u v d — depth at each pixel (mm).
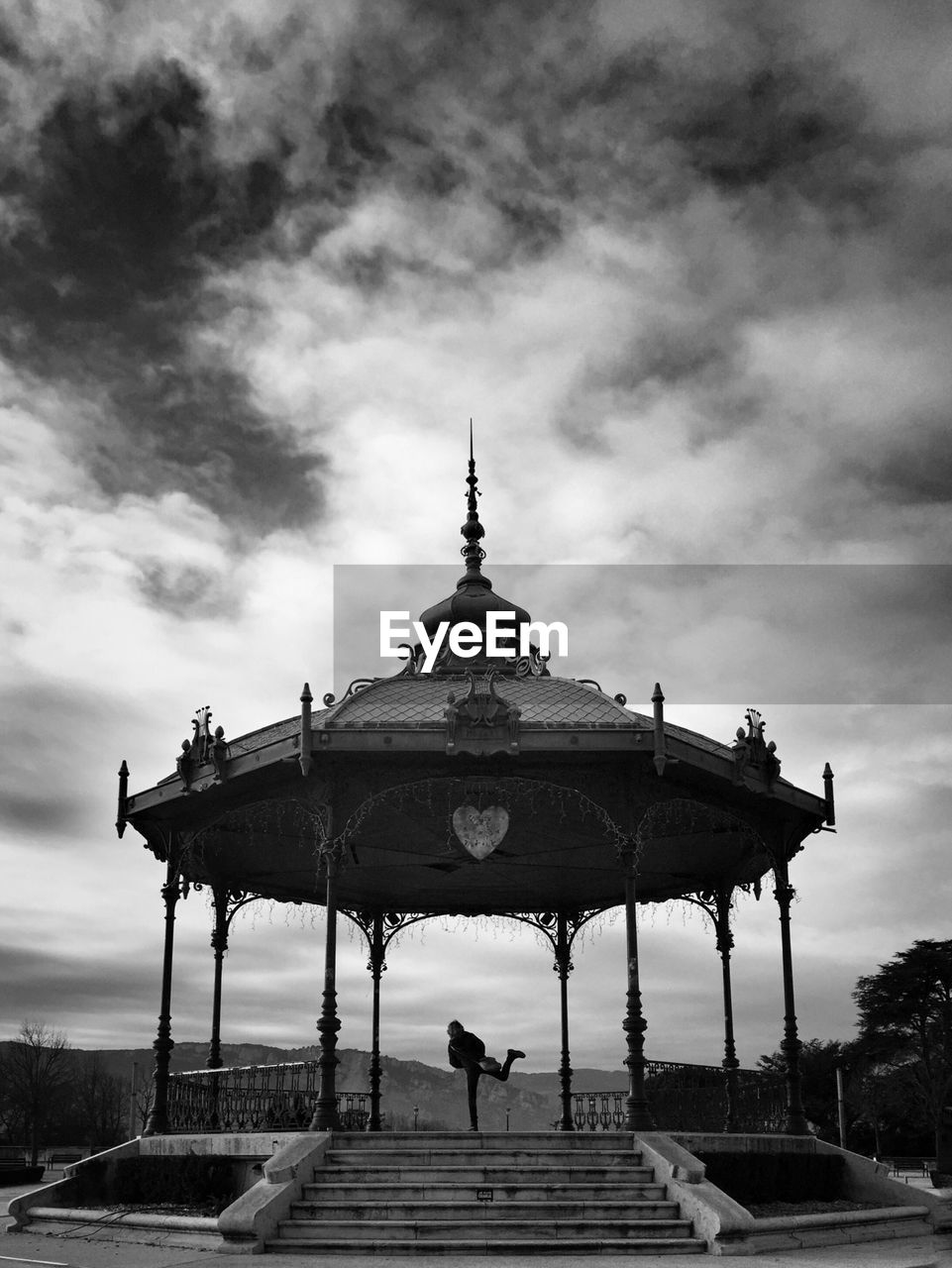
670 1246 17125
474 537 30734
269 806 25453
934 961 85938
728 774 24297
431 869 31266
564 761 23266
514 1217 17953
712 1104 26281
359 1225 17438
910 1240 21234
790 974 26469
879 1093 87125
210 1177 21344
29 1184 53844
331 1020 21891
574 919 34906
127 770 26891
